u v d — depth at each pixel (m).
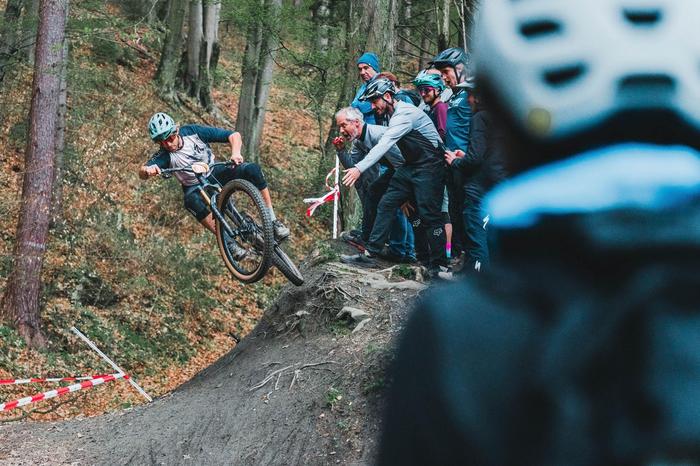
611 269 0.65
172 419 8.79
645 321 0.63
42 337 15.36
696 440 0.60
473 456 0.65
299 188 26.39
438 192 8.64
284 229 7.73
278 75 25.97
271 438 7.96
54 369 14.99
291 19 22.83
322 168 24.19
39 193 15.38
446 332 0.68
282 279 21.59
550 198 0.66
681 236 0.63
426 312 0.70
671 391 0.62
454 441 0.66
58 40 15.47
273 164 27.45
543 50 0.67
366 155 8.86
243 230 8.03
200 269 19.73
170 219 20.58
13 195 18.89
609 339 0.63
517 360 0.65
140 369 16.19
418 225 9.10
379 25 15.27
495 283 0.69
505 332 0.67
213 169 8.20
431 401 0.67
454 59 8.74
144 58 28.89
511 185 0.70
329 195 11.04
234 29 37.72
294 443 7.79
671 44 0.65
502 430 0.65
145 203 20.55
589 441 0.62
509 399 0.65
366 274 9.46
